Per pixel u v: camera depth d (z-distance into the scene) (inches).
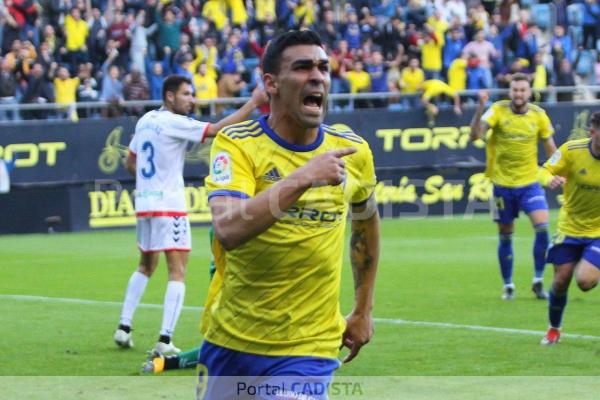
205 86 1887.3
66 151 1712.6
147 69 1905.8
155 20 1914.4
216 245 435.2
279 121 400.8
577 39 2229.3
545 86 2087.8
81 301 1051.3
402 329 864.3
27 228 1696.6
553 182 796.0
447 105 1930.4
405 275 1212.5
